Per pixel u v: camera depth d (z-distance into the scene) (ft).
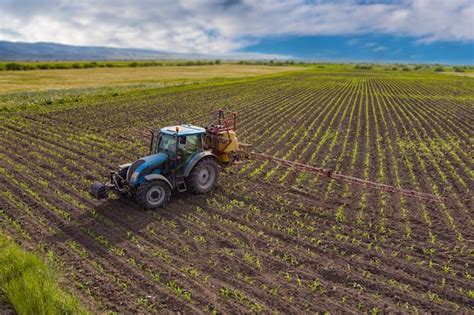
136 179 33.81
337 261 27.30
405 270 26.37
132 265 26.37
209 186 38.81
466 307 22.70
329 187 41.75
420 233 31.60
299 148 58.44
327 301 23.04
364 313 22.00
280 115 86.99
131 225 32.04
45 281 22.53
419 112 95.14
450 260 27.63
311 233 31.30
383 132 70.49
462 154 56.08
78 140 60.23
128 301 22.71
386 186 39.50
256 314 21.80
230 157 41.98
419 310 22.36
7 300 22.03
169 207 35.70
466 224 33.24
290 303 22.81
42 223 32.17
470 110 99.96
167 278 24.91
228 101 107.76
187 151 36.81
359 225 32.89
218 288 24.09
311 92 139.54
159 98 110.42
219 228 31.81
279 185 42.06
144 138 62.44
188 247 28.73
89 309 21.77
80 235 30.27
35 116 79.20
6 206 35.04
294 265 26.78
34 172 44.29
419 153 56.08
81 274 25.21
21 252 25.49
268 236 30.78
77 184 40.91
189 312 21.84
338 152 56.29
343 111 94.53
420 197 38.06
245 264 26.73
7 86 140.97
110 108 91.09
